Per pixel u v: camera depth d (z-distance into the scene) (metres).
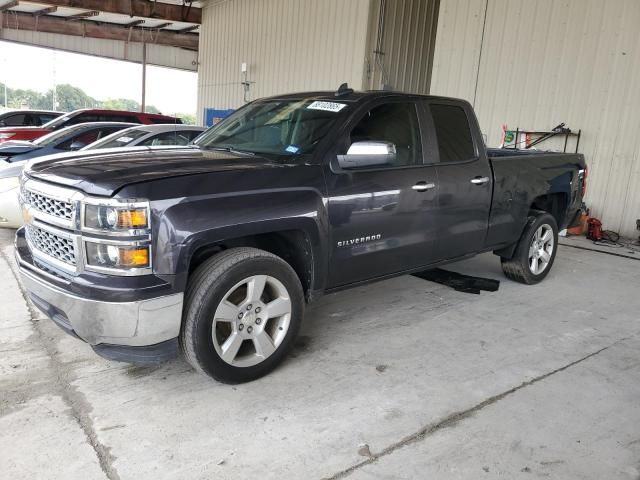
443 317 4.32
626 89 8.06
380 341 3.79
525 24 9.17
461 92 10.26
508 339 3.92
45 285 2.79
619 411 2.97
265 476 2.33
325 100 3.83
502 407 2.96
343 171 3.42
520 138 9.38
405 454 2.51
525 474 2.40
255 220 2.91
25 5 19.34
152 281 2.63
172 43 23.72
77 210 2.63
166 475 2.31
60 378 3.12
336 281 3.52
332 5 13.23
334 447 2.54
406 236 3.85
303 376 3.23
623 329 4.24
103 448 2.48
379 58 12.71
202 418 2.75
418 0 13.08
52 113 13.93
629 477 2.41
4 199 6.22
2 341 3.59
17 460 2.37
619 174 8.24
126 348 2.77
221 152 3.54
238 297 3.09
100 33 22.39
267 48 15.53
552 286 5.36
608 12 8.15
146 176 2.69
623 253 7.20
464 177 4.23
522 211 4.94
